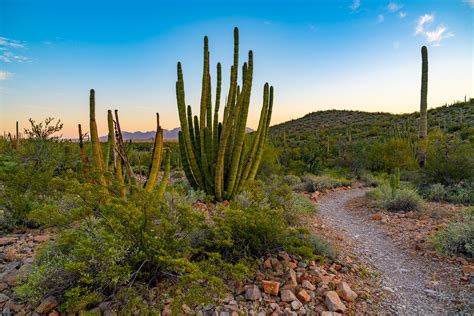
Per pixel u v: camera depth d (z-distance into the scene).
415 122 45.59
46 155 8.30
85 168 5.39
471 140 22.31
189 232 3.54
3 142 14.19
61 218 3.12
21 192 5.30
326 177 14.76
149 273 3.16
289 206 6.12
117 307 2.80
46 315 2.69
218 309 2.97
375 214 7.62
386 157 18.36
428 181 10.64
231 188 8.23
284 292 3.33
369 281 4.01
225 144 7.70
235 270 3.07
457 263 4.45
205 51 8.05
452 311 3.26
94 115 5.40
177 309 2.61
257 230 4.12
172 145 21.12
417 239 5.62
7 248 4.11
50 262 2.92
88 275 2.62
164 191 6.16
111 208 3.16
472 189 9.16
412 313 3.25
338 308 3.13
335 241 5.59
